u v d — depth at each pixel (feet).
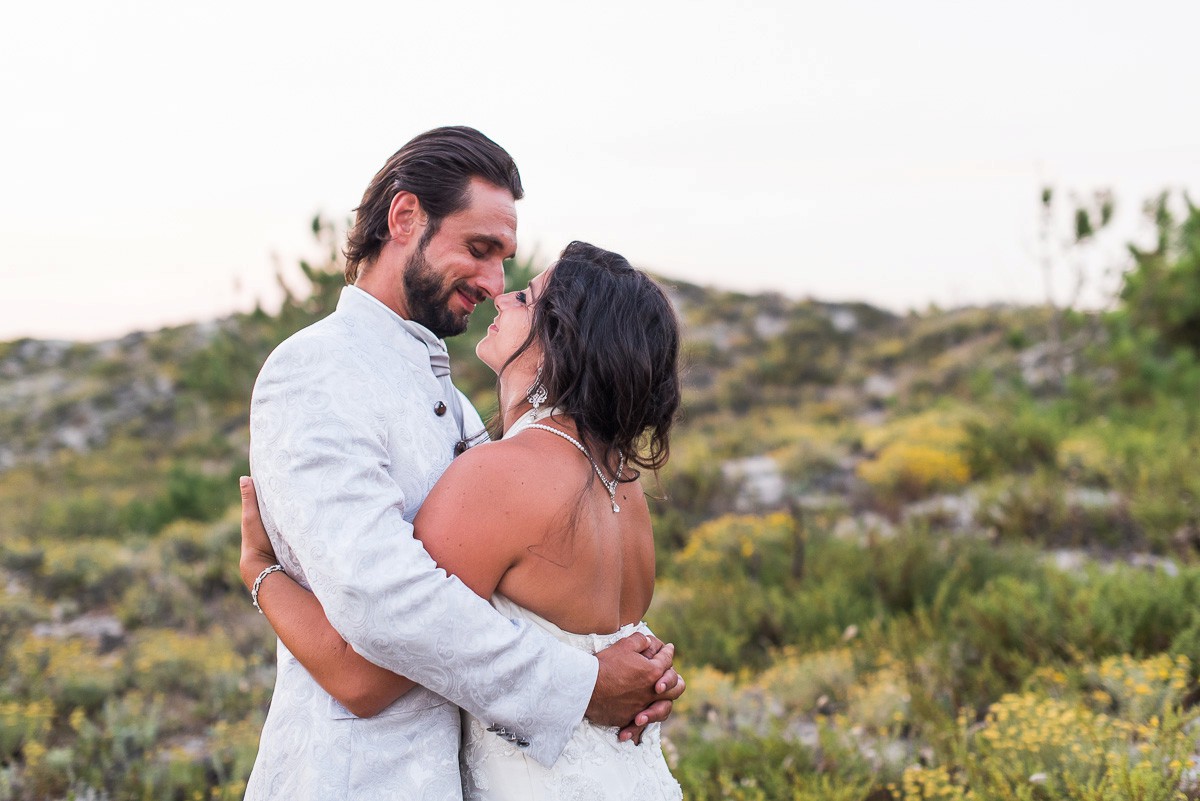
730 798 11.71
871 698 14.15
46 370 103.96
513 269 42.75
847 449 42.78
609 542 5.90
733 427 63.98
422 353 6.21
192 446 75.25
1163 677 12.31
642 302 6.01
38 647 20.68
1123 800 9.46
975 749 11.94
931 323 93.91
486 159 6.19
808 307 102.58
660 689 5.75
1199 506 24.72
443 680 5.09
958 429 38.58
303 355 5.50
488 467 5.51
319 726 5.39
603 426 5.90
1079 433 37.47
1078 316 55.16
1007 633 15.49
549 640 5.41
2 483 71.56
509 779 5.59
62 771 14.23
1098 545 24.66
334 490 5.18
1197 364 50.78
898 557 21.13
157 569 30.71
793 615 19.51
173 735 16.93
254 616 25.52
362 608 4.99
